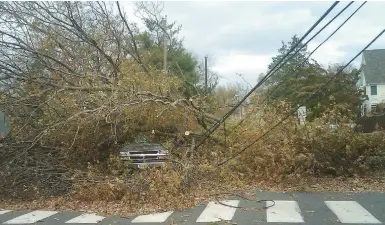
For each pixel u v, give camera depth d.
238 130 13.45
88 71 14.11
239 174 11.96
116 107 11.61
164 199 9.52
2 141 12.34
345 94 23.72
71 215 8.97
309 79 24.03
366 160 12.44
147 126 13.30
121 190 10.02
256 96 14.44
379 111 26.06
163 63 27.67
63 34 15.44
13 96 12.93
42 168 11.42
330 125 12.57
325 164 12.20
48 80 13.19
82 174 11.26
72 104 11.93
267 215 8.20
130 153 12.11
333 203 9.15
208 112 14.45
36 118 12.58
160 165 11.55
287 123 12.51
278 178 11.65
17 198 10.72
